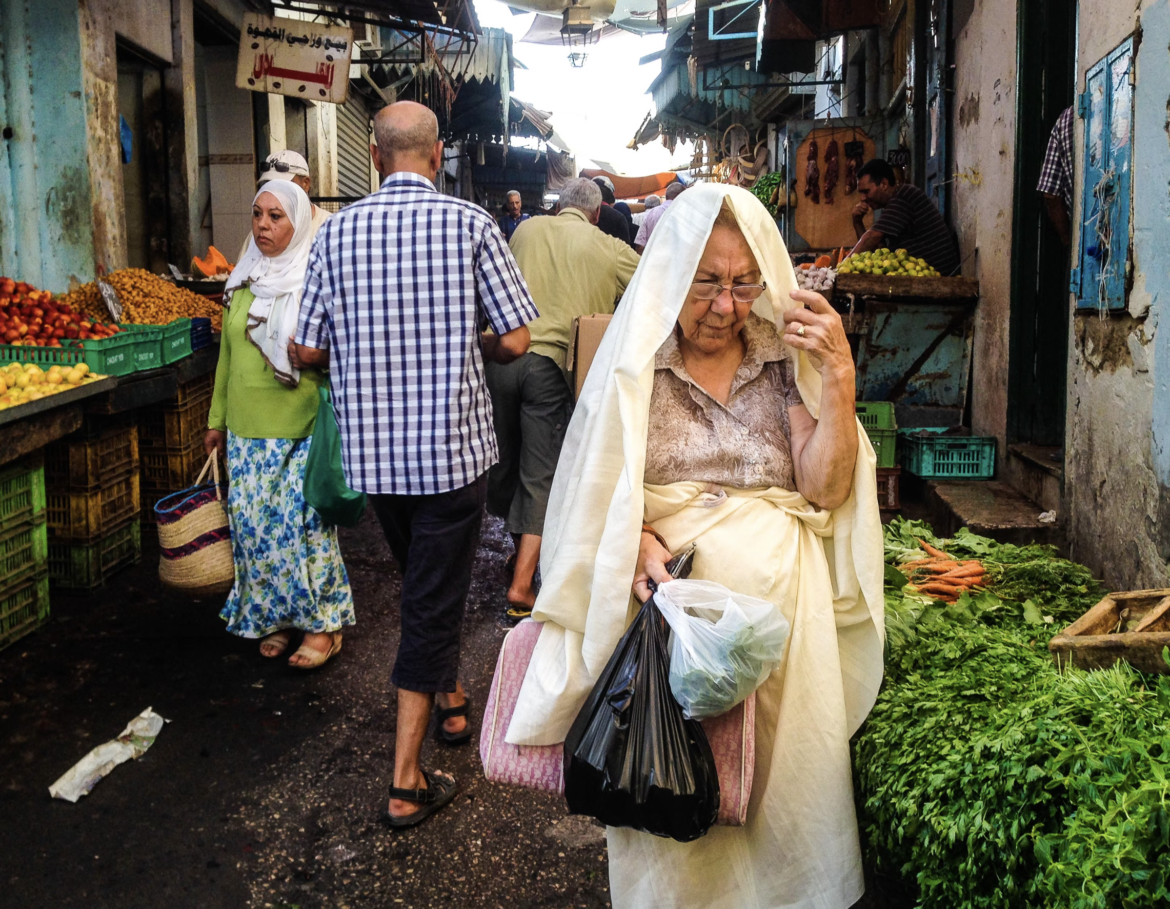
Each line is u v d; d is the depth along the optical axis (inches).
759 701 80.3
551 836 118.7
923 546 139.3
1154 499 131.3
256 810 121.9
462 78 650.2
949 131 298.2
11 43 267.7
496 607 192.9
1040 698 74.7
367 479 118.6
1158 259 130.0
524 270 187.2
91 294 235.5
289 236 149.3
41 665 159.3
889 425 235.3
